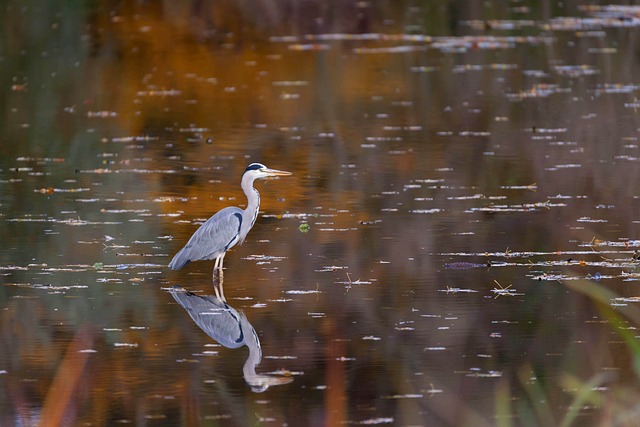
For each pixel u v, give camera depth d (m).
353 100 25.22
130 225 14.79
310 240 13.98
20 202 16.16
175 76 28.75
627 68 28.91
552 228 14.32
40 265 12.92
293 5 40.44
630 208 15.35
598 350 9.95
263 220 15.12
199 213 15.48
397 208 15.64
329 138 21.03
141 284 12.20
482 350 9.98
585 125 21.83
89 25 36.50
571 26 36.44
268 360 9.85
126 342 10.36
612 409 8.61
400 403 8.90
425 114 23.39
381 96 25.64
